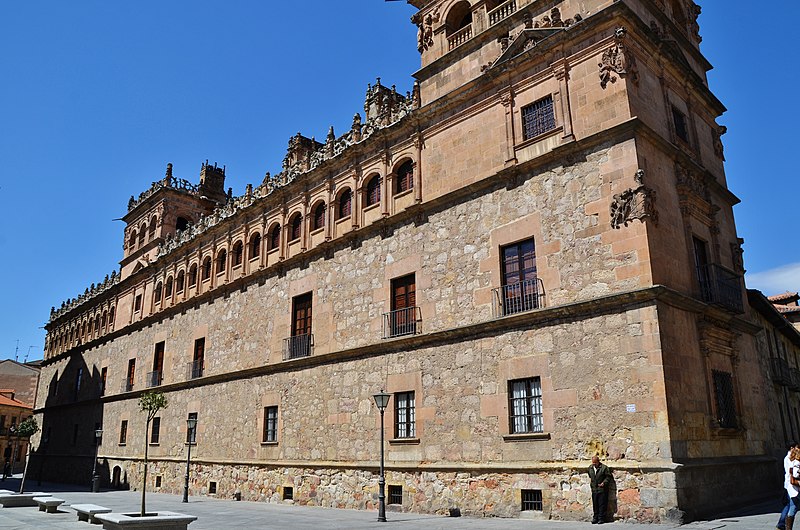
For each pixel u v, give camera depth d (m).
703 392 18.56
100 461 47.81
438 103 25.03
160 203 49.00
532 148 21.59
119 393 47.09
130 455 43.50
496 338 21.03
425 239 24.66
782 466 24.77
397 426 23.97
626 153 18.98
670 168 20.69
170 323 42.28
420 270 24.55
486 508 19.95
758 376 23.73
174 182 50.22
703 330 19.39
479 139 23.52
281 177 34.41
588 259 19.17
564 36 21.12
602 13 20.14
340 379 26.94
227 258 37.25
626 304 17.94
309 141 36.16
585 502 17.52
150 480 39.94
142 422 43.12
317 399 27.98
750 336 23.94
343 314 27.80
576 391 18.48
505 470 19.67
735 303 21.97
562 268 19.78
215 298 37.75
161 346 43.25
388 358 24.86
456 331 22.19
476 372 21.41
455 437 21.55
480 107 23.72
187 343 39.72
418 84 26.80
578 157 20.17
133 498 32.97
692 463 16.59
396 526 17.88
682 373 17.69
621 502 16.69
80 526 17.78
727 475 18.64
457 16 26.78
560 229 20.11
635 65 20.25
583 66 20.69
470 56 24.80
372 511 23.42
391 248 26.09
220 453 33.81
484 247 22.31
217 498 32.72
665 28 23.78
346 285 28.02
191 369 38.16
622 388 17.50
